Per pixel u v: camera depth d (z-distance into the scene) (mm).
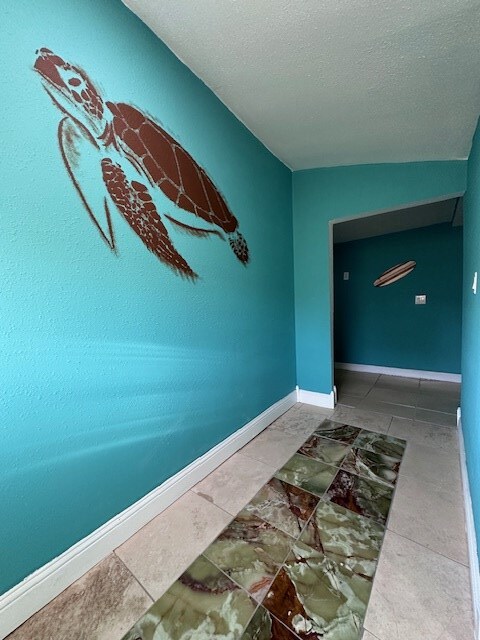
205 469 1773
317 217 2633
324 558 1208
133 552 1264
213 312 1802
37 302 1013
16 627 988
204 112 1664
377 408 2771
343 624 963
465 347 2006
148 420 1425
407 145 1905
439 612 989
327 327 2723
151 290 1403
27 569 1019
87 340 1161
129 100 1273
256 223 2205
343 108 1606
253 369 2232
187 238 1586
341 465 1858
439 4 936
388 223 3332
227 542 1301
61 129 1049
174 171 1490
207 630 963
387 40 1120
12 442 971
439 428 2326
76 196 1100
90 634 966
